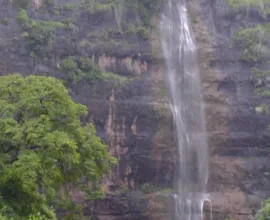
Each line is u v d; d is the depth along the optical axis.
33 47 57.38
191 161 62.41
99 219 56.25
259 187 63.06
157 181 60.31
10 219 29.22
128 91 61.00
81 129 36.69
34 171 31.30
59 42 59.12
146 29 64.50
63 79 58.19
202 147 63.34
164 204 58.91
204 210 60.62
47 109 34.97
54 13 60.78
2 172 31.73
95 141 37.94
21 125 33.47
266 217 40.38
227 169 63.22
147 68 63.81
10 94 35.47
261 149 64.44
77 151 36.25
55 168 34.31
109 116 59.28
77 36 60.53
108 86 59.94
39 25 58.19
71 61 59.09
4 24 57.28
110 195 57.03
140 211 57.78
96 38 61.56
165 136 61.47
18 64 56.62
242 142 64.25
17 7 58.31
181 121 63.28
